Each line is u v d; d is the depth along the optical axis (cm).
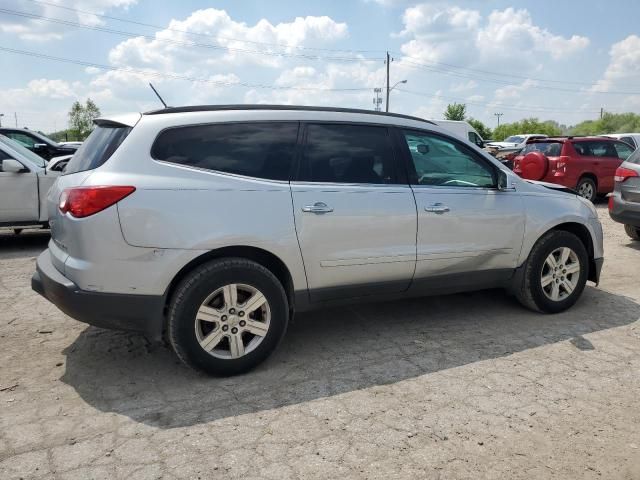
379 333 451
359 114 420
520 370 381
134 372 377
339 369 383
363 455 282
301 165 388
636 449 290
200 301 349
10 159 782
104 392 348
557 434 303
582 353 411
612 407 332
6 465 271
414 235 419
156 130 354
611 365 390
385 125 427
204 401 337
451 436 300
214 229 349
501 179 463
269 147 381
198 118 367
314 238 381
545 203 485
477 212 447
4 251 778
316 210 379
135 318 343
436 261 433
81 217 331
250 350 371
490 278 470
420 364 391
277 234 367
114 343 426
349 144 409
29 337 439
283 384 360
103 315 339
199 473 266
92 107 5919
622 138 1688
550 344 428
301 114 398
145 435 299
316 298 396
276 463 275
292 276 380
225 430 304
